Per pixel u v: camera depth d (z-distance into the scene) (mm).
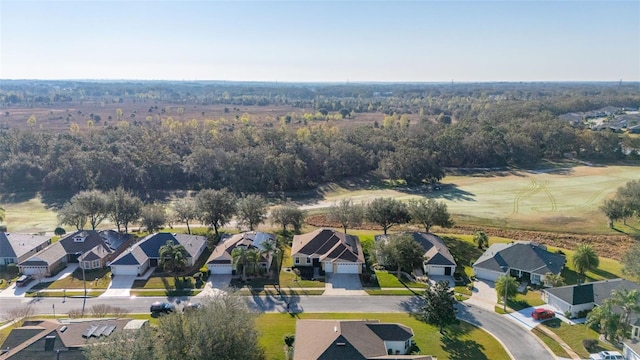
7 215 97000
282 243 80000
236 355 38188
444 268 66812
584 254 64750
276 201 111875
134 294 59875
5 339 44469
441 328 50438
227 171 118688
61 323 47000
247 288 61844
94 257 67875
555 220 93812
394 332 46344
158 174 119750
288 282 63969
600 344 47469
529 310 55875
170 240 71688
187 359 37312
